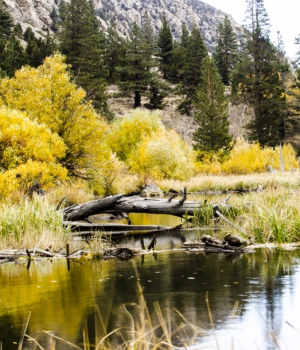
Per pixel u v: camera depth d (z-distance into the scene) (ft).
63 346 12.76
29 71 64.39
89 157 64.80
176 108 250.57
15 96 63.10
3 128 48.47
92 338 13.29
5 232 30.73
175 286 19.54
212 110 165.68
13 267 25.73
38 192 46.68
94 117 64.44
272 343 12.52
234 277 20.90
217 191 105.19
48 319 15.31
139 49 257.14
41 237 30.58
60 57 65.21
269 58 220.43
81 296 18.24
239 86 229.04
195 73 256.11
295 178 100.73
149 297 17.80
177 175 114.21
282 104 210.59
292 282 19.35
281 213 32.40
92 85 185.26
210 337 13.08
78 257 28.76
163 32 314.55
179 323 14.38
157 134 125.49
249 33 226.99
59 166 53.16
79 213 41.91
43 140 51.49
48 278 22.24
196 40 260.62
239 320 14.55
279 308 15.70
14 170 44.39
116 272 23.25
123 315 15.26
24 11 446.19
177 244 33.12
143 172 112.68
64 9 200.23
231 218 40.81
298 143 224.33
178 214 44.47
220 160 162.71
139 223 48.16
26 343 13.12
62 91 63.00
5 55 171.12
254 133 205.46
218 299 17.16
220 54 312.50
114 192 72.64
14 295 18.80
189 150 153.38
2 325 14.90
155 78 258.78
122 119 149.38
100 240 31.04
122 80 267.39
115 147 140.46
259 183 102.99
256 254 27.40
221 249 29.71
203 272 22.43
